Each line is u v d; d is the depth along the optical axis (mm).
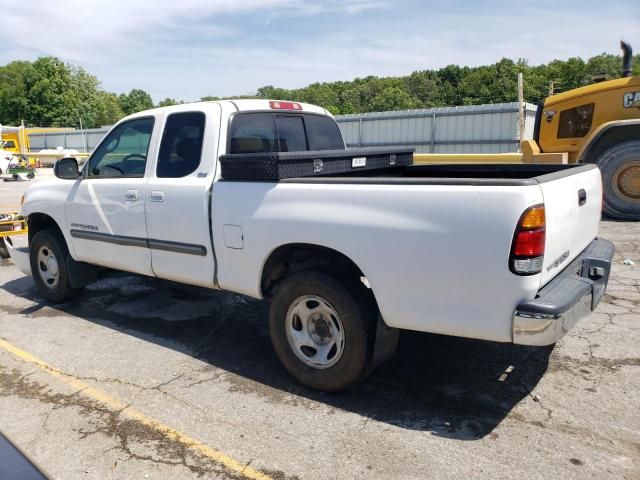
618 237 8102
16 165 25469
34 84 80625
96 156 5117
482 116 24453
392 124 27281
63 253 5527
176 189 4254
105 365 4238
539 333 2850
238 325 5086
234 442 3160
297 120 5047
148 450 3104
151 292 6125
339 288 3434
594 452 2990
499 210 2861
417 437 3172
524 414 3396
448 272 3031
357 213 3307
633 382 3764
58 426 3371
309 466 2924
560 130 10359
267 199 3699
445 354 4285
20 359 4379
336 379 3570
